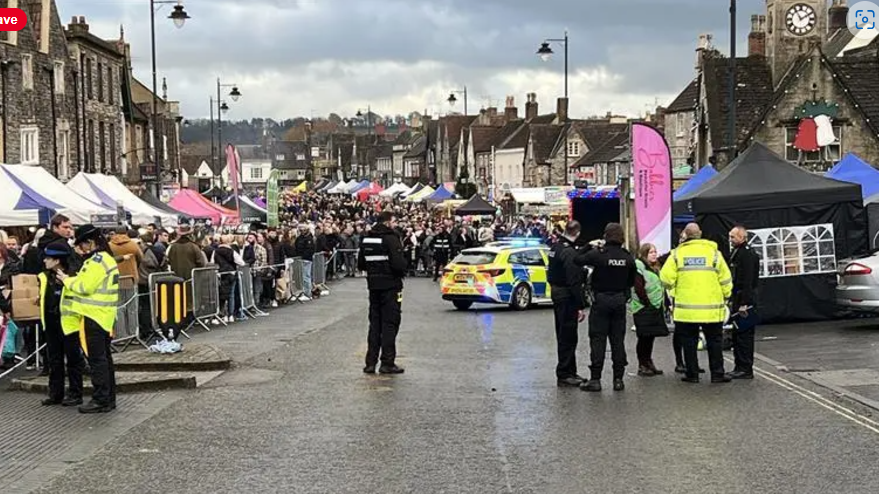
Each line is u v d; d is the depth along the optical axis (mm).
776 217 19328
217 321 21031
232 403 11695
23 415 11031
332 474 8320
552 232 32969
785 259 19359
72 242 14797
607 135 77375
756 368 14156
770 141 40438
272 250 26984
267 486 7969
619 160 60406
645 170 19078
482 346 17094
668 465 8500
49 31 37812
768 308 19297
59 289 11492
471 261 25219
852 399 11570
